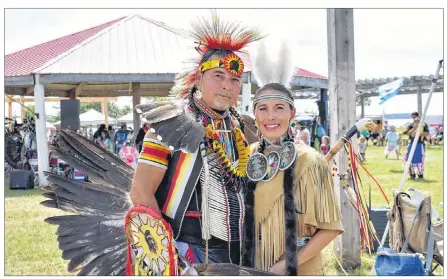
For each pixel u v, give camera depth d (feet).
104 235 8.15
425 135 33.83
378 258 9.87
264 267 6.82
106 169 8.71
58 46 39.06
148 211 6.46
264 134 6.93
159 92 45.75
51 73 32.12
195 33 7.22
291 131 7.00
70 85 42.22
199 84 7.30
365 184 32.17
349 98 13.51
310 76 41.01
